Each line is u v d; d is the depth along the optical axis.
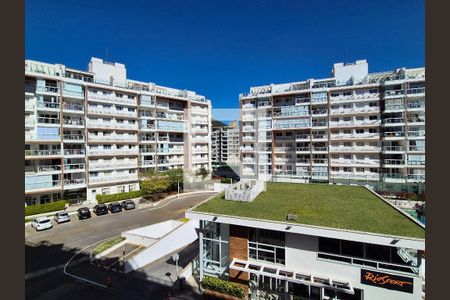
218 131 81.12
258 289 15.62
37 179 36.41
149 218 34.47
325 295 14.37
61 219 32.25
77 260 21.97
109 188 45.62
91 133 43.53
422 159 42.84
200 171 59.53
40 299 16.45
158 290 17.61
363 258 13.49
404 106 43.50
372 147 46.94
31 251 23.78
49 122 38.16
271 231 15.68
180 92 61.38
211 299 16.41
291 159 53.75
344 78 51.16
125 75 51.34
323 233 13.37
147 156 52.00
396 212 16.53
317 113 51.09
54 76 38.69
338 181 49.34
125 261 19.91
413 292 12.21
